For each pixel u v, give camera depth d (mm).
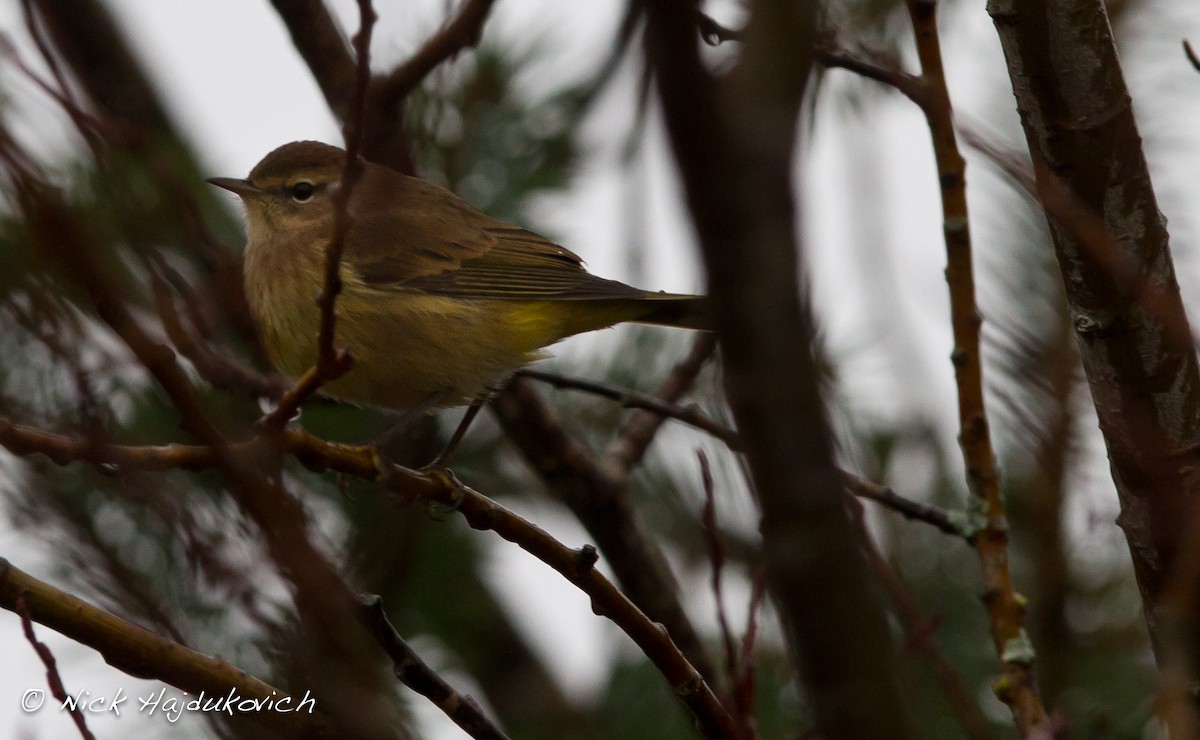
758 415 4254
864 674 4430
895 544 10070
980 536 8242
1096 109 6566
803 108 4270
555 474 10398
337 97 10438
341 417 11734
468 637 11094
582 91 9969
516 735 10703
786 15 4262
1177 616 6246
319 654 6336
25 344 7082
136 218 6840
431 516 9336
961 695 7617
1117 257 6438
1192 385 6906
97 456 5945
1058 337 9445
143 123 9844
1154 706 7902
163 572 8008
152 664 6496
